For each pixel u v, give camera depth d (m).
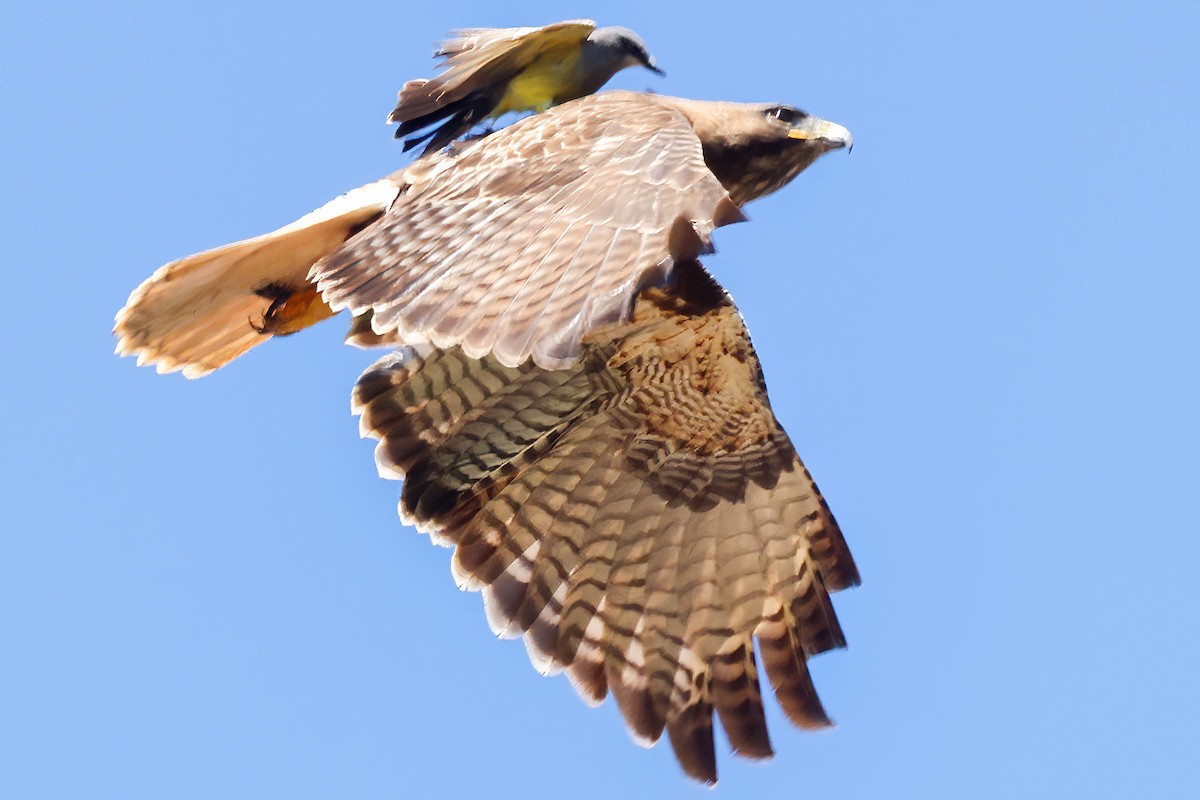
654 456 12.45
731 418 12.41
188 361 12.20
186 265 11.59
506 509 12.28
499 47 12.52
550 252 8.91
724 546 12.48
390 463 12.05
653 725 12.19
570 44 12.70
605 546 12.38
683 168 9.12
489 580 12.18
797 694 12.27
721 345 12.12
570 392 12.23
